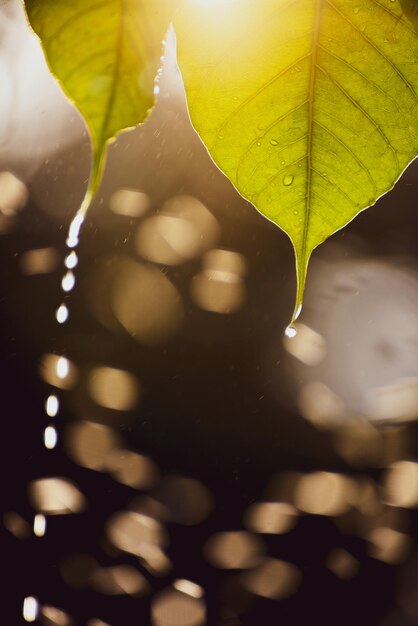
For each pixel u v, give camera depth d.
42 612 2.78
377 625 2.91
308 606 2.97
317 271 3.98
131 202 3.85
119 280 3.80
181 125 3.76
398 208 3.95
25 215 3.78
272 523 3.25
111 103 0.51
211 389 3.68
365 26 0.53
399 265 3.94
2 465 3.19
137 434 3.48
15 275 3.71
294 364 3.79
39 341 3.56
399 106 0.54
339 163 0.55
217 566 3.06
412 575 3.12
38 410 3.35
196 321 3.80
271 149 0.54
